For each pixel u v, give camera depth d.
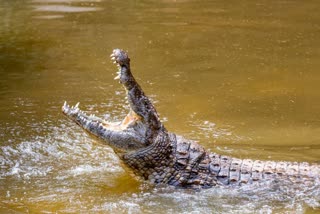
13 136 29.41
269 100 34.47
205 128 30.61
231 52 43.31
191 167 24.50
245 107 33.44
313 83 37.22
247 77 38.28
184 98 34.66
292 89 36.22
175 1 59.97
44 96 34.78
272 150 28.03
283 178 24.34
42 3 58.00
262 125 31.06
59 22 50.88
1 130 30.02
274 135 29.83
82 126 24.33
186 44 45.03
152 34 47.50
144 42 45.38
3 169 26.14
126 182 25.05
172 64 40.56
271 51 43.62
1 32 47.97
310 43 45.59
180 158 24.58
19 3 57.97
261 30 49.12
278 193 23.66
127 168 24.94
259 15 54.16
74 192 24.09
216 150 27.91
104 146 28.77
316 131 30.25
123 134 24.30
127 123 24.89
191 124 31.09
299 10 56.06
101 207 22.77
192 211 22.47
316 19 52.69
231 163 24.94
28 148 28.20
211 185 24.25
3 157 27.23
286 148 28.28
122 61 24.00
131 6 57.31
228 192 23.86
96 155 27.81
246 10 56.06
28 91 35.56
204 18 52.78
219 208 22.70
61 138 29.38
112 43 44.97
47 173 25.86
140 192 24.11
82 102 33.91
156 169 24.62
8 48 43.91
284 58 42.06
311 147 28.39
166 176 24.58
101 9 55.81
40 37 46.56
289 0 60.62
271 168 24.81
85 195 23.83
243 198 23.44
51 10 55.19
